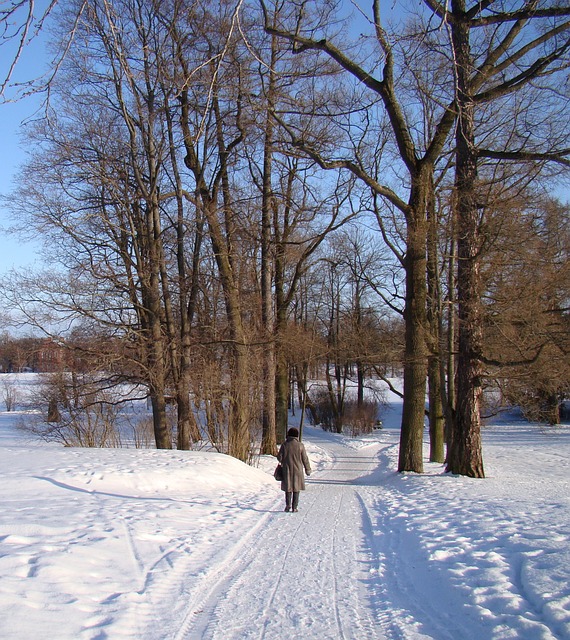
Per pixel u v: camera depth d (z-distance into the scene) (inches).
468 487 495.5
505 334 553.0
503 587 205.0
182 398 778.2
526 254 549.0
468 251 566.9
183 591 223.6
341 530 343.6
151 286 773.9
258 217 876.0
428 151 621.3
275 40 684.7
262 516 393.1
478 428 597.3
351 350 911.0
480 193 563.2
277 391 1069.1
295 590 225.9
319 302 1644.9
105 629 178.2
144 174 840.9
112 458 544.7
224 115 762.2
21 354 777.6
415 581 235.3
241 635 180.7
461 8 512.4
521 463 885.8
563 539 260.7
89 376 777.6
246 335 844.6
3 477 429.1
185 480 489.4
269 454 913.5
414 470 650.8
